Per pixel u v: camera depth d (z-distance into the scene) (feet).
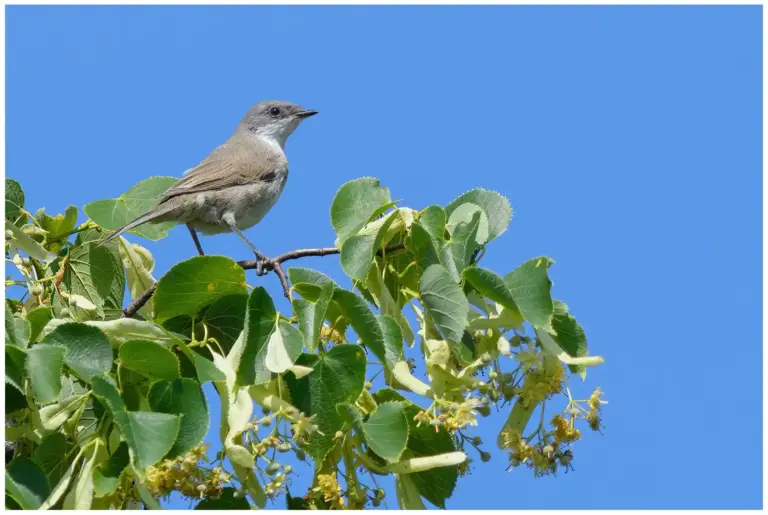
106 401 26.25
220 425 28.53
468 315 32.30
